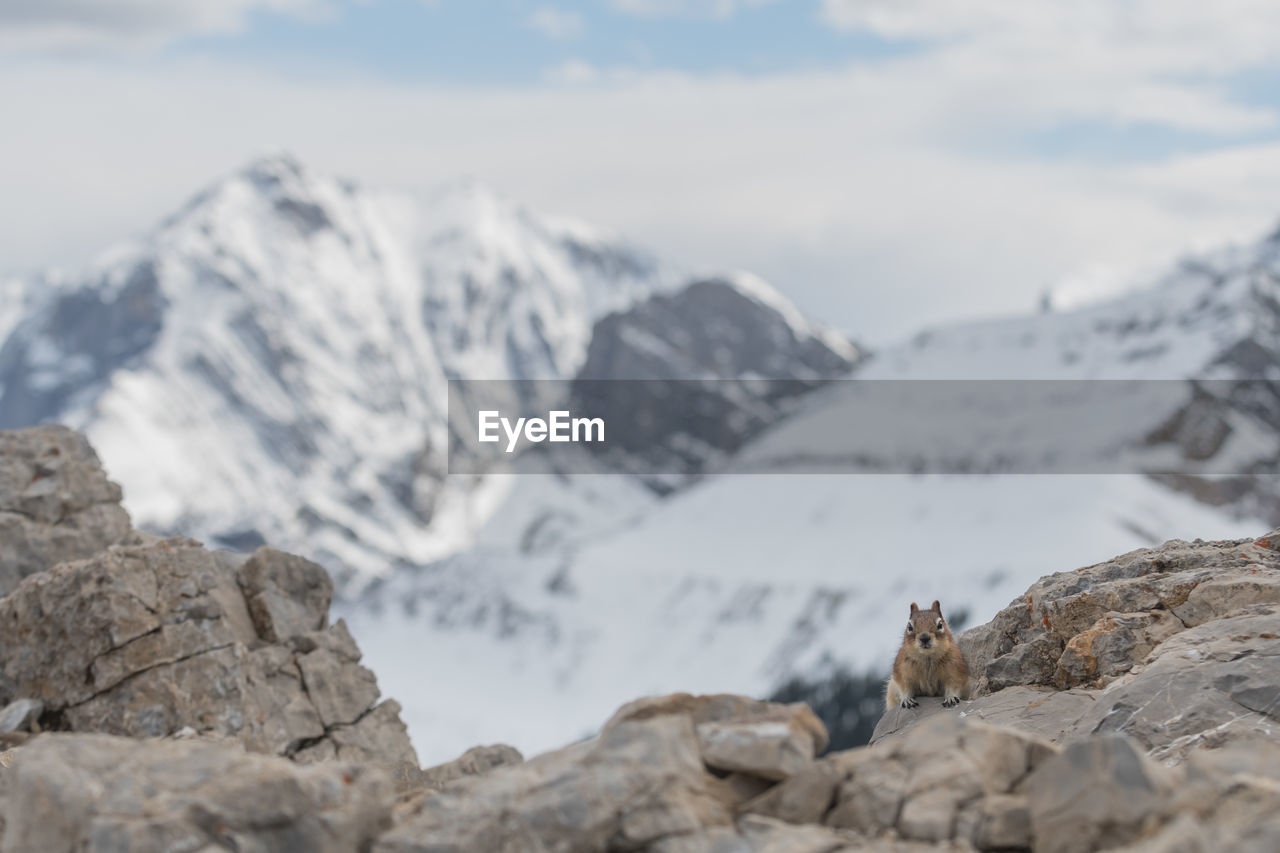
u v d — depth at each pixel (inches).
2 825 467.8
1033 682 770.8
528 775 467.8
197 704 970.7
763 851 433.4
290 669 1045.2
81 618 971.9
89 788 434.3
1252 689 569.9
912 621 736.3
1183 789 423.2
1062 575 848.3
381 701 1085.8
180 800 431.5
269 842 432.1
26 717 940.6
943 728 490.0
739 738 482.3
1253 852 376.8
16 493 1219.9
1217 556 810.2
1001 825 443.5
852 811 464.8
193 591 1013.8
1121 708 584.1
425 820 446.9
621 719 510.9
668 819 446.6
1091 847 422.3
